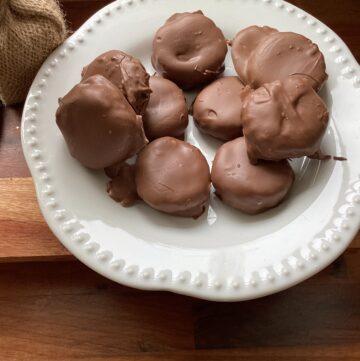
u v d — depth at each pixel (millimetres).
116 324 250
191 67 254
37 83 256
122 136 221
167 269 215
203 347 245
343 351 244
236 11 280
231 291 211
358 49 305
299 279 213
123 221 230
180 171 226
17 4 249
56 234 223
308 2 320
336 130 245
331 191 231
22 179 257
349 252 263
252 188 223
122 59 238
